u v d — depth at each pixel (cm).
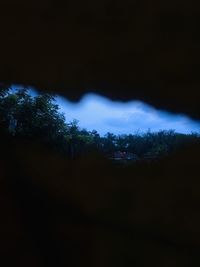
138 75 387
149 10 309
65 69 392
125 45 352
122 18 322
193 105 423
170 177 498
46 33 348
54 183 538
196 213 465
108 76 393
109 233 488
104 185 525
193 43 336
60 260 466
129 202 502
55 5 316
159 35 334
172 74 377
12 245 464
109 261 462
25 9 323
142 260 457
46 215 509
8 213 490
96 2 310
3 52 373
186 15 306
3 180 520
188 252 450
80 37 350
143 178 511
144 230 478
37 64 389
